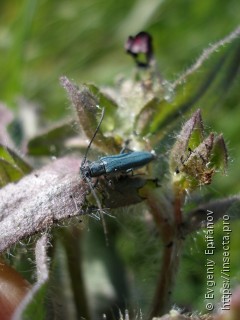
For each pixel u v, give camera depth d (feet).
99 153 0.28
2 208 0.23
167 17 0.51
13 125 0.35
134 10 0.52
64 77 0.26
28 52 0.52
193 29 0.50
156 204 0.26
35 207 0.23
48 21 0.53
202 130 0.23
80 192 0.23
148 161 0.25
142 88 0.28
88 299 0.30
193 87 0.28
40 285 0.20
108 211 0.26
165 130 0.27
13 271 0.23
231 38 0.28
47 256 0.23
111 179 0.25
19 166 0.27
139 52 0.29
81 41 0.52
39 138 0.31
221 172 0.23
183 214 0.26
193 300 0.32
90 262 0.33
